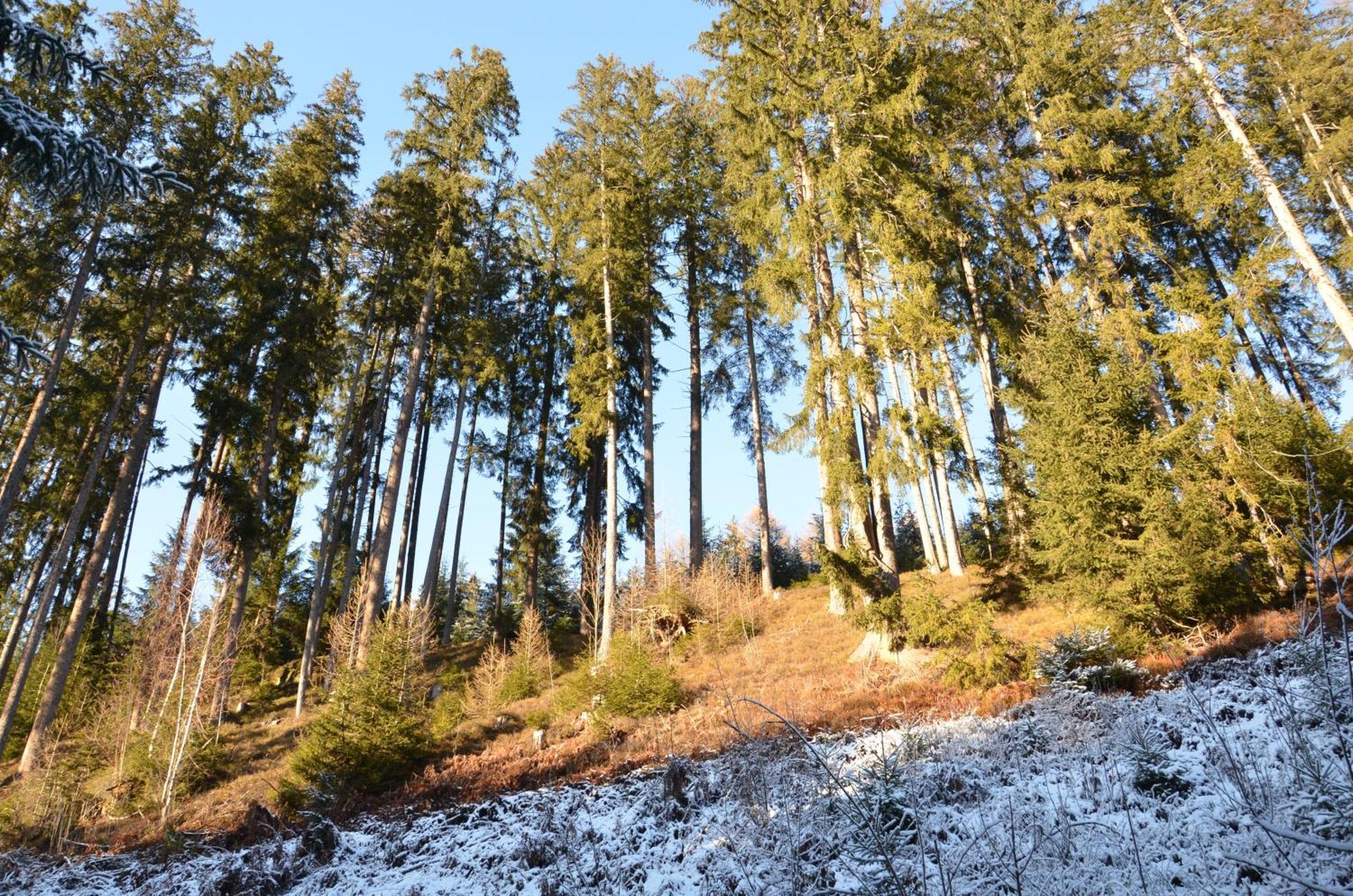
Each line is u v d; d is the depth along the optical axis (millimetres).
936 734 8484
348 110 27688
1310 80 18547
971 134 22859
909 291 15352
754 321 30328
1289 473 13125
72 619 18781
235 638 21062
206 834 12633
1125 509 13852
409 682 16859
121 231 20469
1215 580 12406
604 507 31906
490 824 9914
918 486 23859
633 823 8469
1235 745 6477
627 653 16578
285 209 24625
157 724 16594
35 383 21391
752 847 5355
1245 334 19641
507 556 33156
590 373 24156
